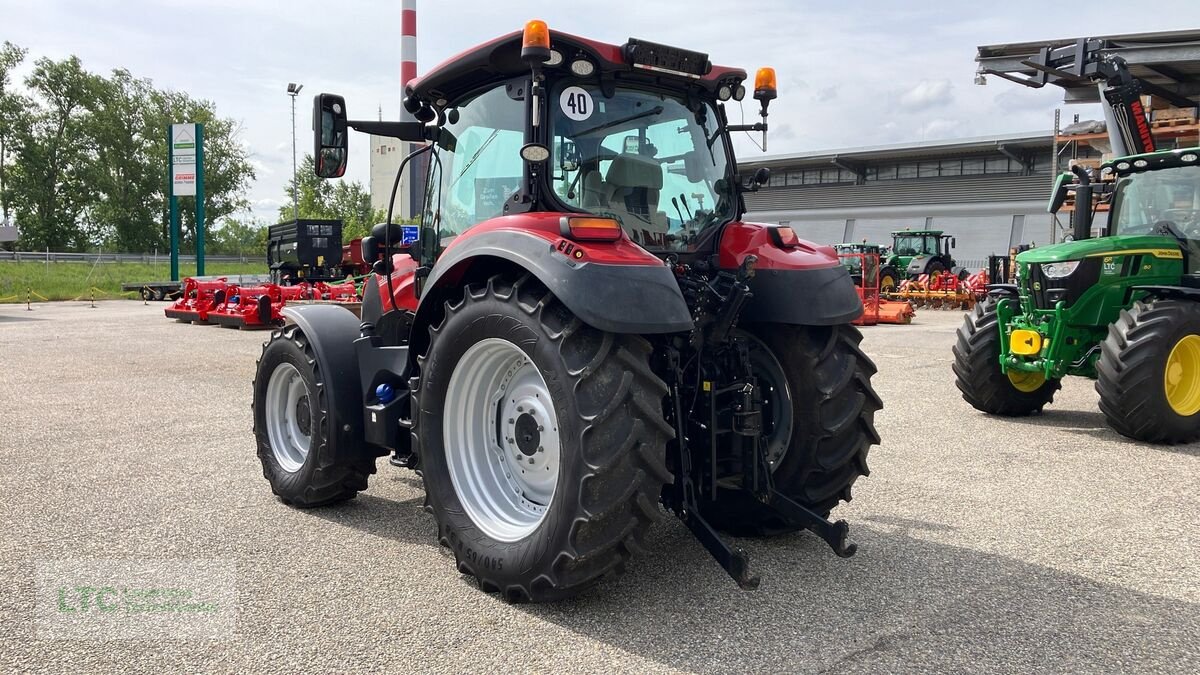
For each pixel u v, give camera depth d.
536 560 3.12
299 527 4.24
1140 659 2.84
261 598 3.32
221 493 4.84
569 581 3.09
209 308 16.36
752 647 2.91
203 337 13.84
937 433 6.65
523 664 2.78
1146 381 6.15
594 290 3.00
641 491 3.04
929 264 25.86
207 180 69.81
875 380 9.31
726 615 3.18
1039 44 14.06
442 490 3.58
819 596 3.37
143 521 4.31
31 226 64.25
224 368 10.12
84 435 6.36
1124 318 6.45
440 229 4.21
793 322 3.70
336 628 3.05
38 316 18.64
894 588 3.46
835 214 41.38
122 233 67.12
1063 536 4.13
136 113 67.81
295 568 3.66
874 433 3.94
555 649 2.89
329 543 4.00
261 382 4.84
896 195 39.72
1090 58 8.78
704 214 3.96
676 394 3.41
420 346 4.00
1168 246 7.07
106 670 2.74
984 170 37.72
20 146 63.81
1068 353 6.98
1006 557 3.84
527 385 3.47
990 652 2.88
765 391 3.93
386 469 5.49
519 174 3.64
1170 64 14.52
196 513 4.46
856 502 4.71
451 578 3.55
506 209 3.68
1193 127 13.87
